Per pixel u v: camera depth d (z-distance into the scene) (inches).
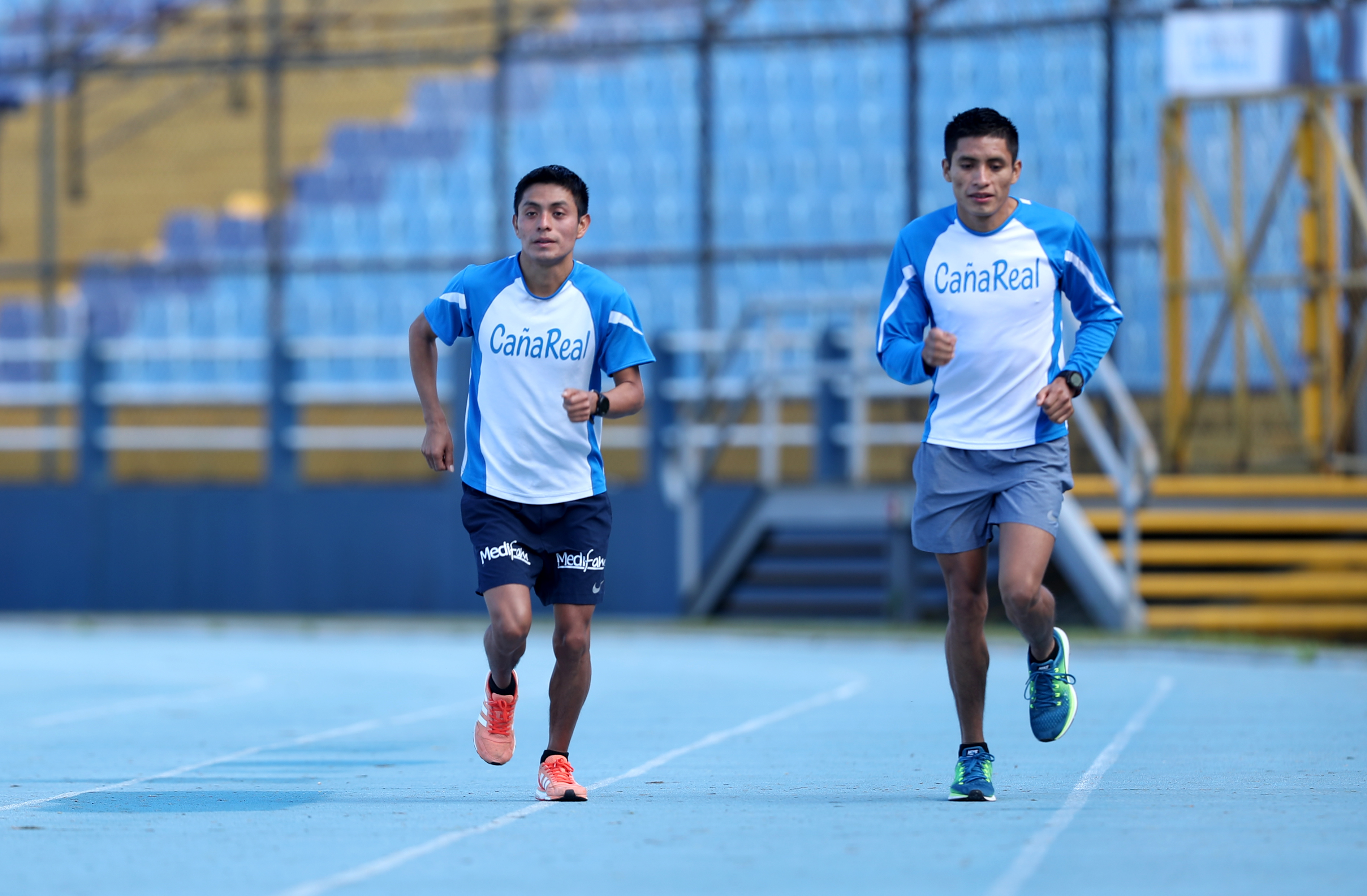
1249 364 2386.8
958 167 804.6
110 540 2640.3
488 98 3221.0
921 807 799.1
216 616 2529.5
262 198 3299.7
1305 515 2142.0
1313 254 2289.6
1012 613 791.1
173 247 3216.0
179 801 845.8
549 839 713.0
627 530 2383.1
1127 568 2034.9
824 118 2940.5
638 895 586.9
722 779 927.0
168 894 596.1
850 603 2295.8
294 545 2566.4
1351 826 726.5
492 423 820.0
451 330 832.3
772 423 2336.4
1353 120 2310.5
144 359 2974.9
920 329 831.1
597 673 1704.0
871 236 2866.6
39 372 3179.1
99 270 2812.5
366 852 683.4
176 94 3373.5
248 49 3294.8
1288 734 1129.4
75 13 3408.0
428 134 3230.8
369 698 1491.1
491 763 844.0
